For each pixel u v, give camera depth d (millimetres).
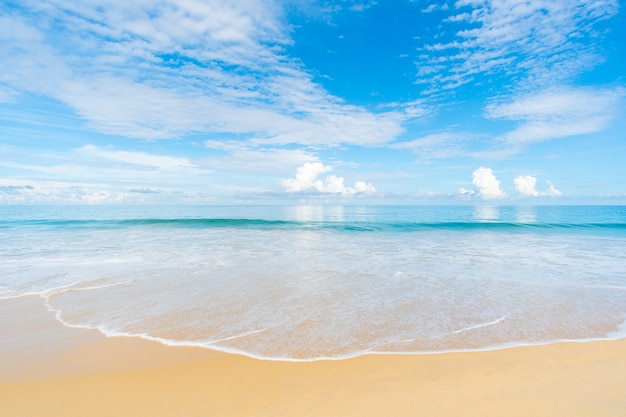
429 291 8117
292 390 3807
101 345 5145
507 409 3373
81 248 14867
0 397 3777
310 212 50281
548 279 9391
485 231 24156
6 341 5316
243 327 5832
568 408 3379
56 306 6953
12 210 49562
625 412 3314
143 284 8648
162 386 3947
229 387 3895
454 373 4168
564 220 33438
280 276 9594
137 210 51781
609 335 5461
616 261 12219
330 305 7031
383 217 38438
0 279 9125
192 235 20766
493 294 7875
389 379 4035
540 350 4871
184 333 5578
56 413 3443
